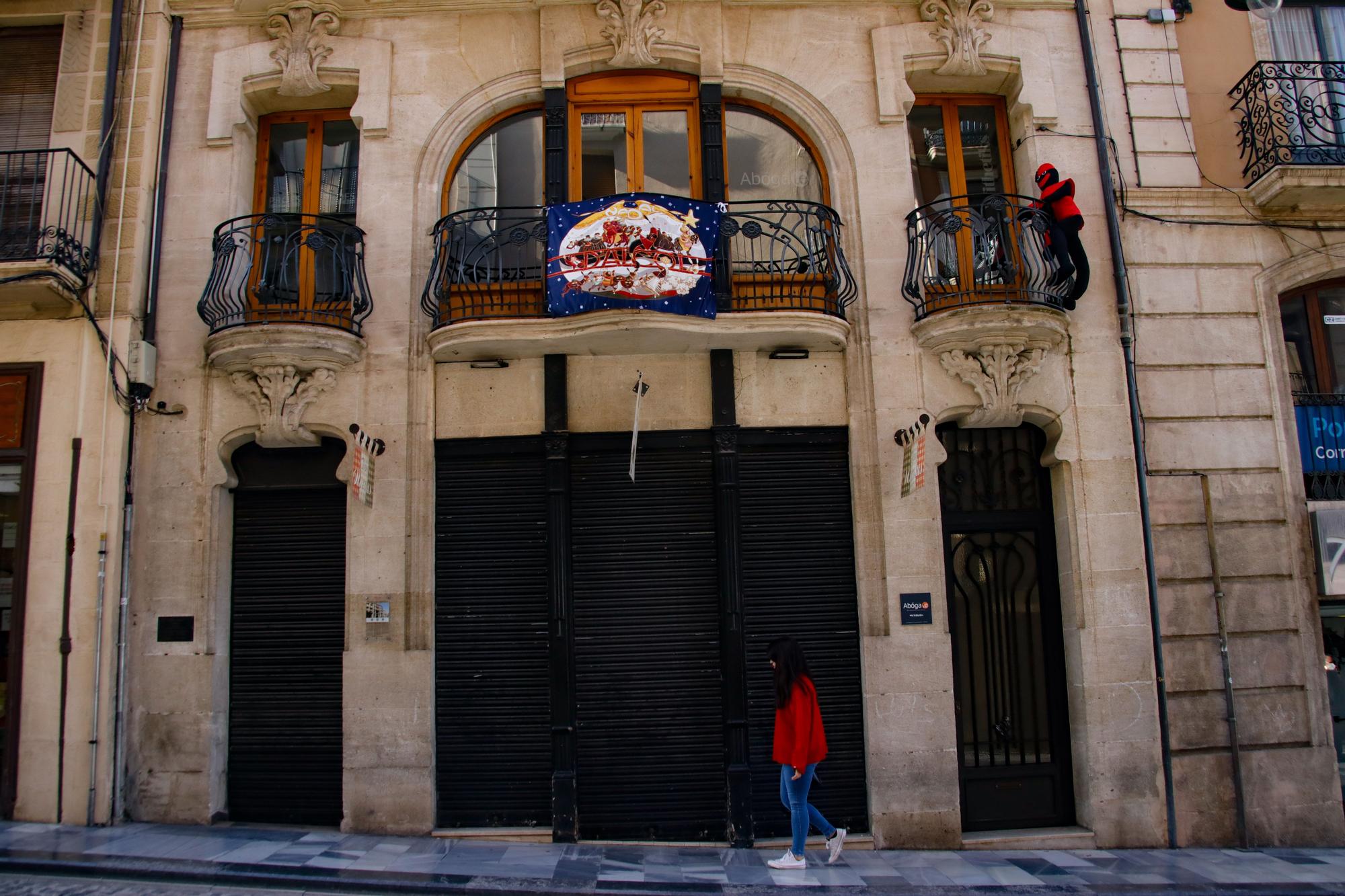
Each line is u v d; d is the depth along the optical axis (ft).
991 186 27.55
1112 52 27.25
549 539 24.27
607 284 23.21
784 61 26.84
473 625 24.38
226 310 24.89
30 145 26.63
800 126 27.22
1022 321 24.07
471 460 25.12
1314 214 26.48
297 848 21.24
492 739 23.90
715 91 26.61
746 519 24.79
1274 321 26.09
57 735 23.27
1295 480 25.38
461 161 27.02
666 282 23.31
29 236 24.68
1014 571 25.61
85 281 24.76
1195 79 27.37
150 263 25.55
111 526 23.89
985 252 26.08
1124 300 25.49
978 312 23.98
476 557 24.66
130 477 24.43
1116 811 23.49
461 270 25.05
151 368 24.88
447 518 24.84
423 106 26.45
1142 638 24.17
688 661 24.14
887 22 27.09
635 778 23.63
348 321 25.02
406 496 24.40
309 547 25.16
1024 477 25.93
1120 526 24.63
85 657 23.49
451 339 24.09
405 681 23.65
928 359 25.11
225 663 24.62
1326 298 27.35
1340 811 23.91
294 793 24.16
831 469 25.17
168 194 26.05
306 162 27.40
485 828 23.53
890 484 24.44
